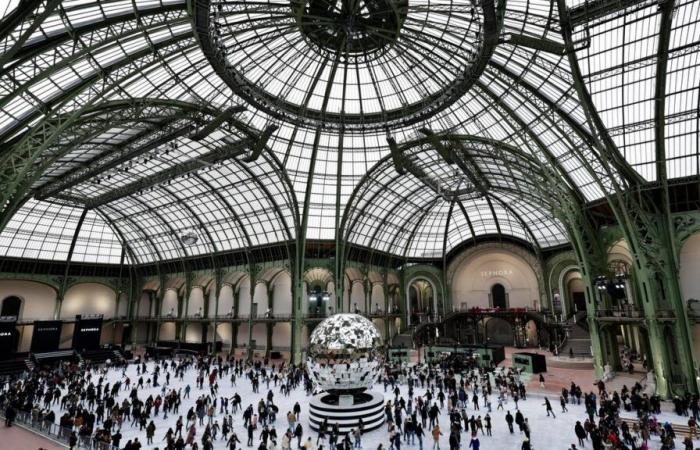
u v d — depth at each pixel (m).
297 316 42.62
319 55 29.05
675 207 27.14
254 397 28.97
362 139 36.53
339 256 43.94
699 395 23.45
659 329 25.39
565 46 18.11
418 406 22.48
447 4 22.42
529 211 49.25
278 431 20.98
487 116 31.08
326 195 42.88
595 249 32.31
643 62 21.03
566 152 29.33
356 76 30.86
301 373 36.59
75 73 22.64
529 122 28.81
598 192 31.14
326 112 32.12
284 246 47.38
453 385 27.59
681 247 26.52
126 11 19.92
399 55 28.22
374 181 43.44
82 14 18.69
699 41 18.52
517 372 31.70
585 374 34.66
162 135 32.00
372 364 21.81
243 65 27.80
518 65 24.34
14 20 12.26
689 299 28.12
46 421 19.33
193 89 28.61
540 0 20.09
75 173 39.84
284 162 37.19
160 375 38.66
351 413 21.00
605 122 25.02
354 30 25.41
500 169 39.22
